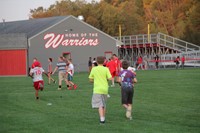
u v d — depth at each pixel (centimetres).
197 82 3838
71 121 1784
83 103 2420
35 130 1591
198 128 1584
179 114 1933
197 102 2378
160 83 3788
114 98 2653
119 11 11275
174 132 1504
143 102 2397
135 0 12344
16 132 1557
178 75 4981
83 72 6919
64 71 3378
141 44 8219
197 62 7525
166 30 11219
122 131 1536
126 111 1911
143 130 1548
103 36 7600
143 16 12000
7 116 1950
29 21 8162
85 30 7425
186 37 10081
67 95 2898
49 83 4106
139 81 4081
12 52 6788
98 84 1711
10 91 3319
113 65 3522
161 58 7681
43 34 6969
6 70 6788
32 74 2664
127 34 10919
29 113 2042
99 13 11038
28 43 6806
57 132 1543
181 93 2870
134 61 8038
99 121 1772
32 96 2866
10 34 6812
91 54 7488
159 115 1911
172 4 11869
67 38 7238
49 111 2103
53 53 7069
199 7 10450
